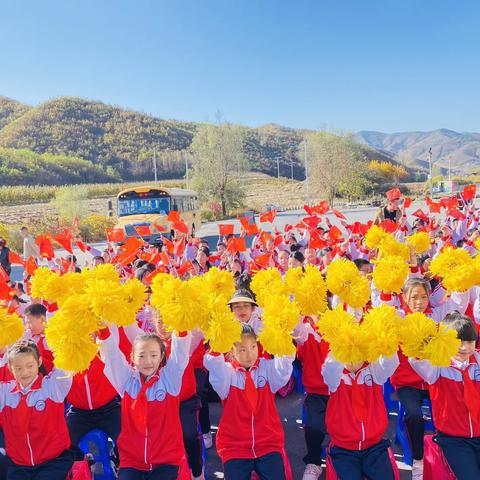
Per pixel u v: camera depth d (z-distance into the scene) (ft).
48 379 11.84
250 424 11.84
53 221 109.50
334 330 11.07
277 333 11.03
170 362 11.54
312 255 26.63
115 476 14.19
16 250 86.28
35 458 11.69
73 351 10.28
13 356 11.47
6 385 11.85
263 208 176.86
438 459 12.30
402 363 14.83
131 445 11.51
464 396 11.92
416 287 15.85
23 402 11.62
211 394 20.16
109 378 11.77
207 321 10.81
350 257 28.14
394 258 14.67
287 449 16.14
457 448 11.97
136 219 65.57
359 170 224.53
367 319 11.37
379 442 12.28
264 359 12.32
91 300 10.56
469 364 12.14
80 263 58.34
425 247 19.33
